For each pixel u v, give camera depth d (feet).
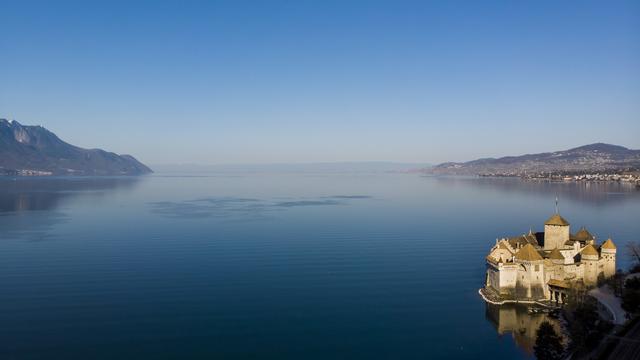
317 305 578.25
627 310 478.18
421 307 572.10
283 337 486.79
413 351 458.91
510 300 574.56
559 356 426.51
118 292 622.13
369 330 506.07
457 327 512.63
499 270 582.35
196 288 641.40
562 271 577.43
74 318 530.68
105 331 496.64
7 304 573.33
